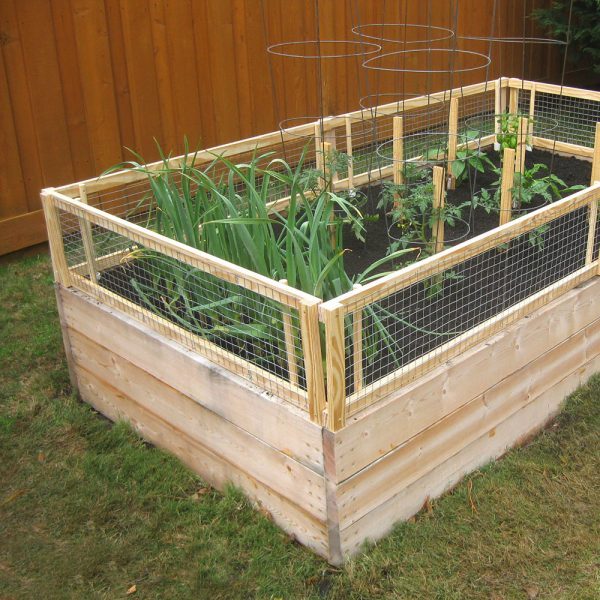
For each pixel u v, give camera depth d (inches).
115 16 214.7
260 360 129.3
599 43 345.7
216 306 129.1
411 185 202.2
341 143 264.2
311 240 120.3
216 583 110.4
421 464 117.6
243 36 243.1
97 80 215.6
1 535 121.3
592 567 109.9
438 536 115.6
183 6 227.0
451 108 208.4
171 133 235.0
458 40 310.8
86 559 116.0
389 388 109.7
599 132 175.5
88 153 219.0
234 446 121.3
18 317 186.9
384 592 107.1
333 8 265.1
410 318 140.9
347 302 99.3
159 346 128.5
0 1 193.2
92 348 146.6
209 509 123.8
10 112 201.8
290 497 114.6
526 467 130.0
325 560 113.0
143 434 142.7
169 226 144.0
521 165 198.1
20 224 210.1
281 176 135.3
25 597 110.2
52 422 148.7
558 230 175.0
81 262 157.8
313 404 103.7
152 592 110.1
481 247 119.6
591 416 142.3
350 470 106.1
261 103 254.5
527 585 107.3
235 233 132.2
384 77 292.7
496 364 125.6
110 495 128.3
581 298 140.9
